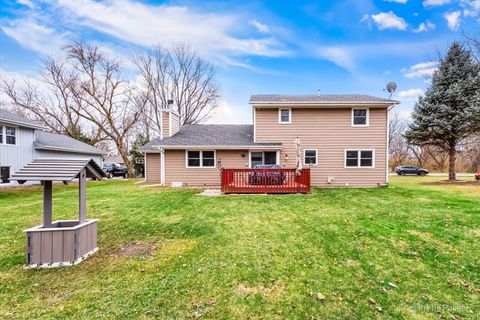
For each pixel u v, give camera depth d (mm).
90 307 2838
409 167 29031
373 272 3658
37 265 3799
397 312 2785
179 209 7664
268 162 14273
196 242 4852
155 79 29656
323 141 13812
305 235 5164
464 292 3168
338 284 3342
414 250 4402
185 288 3229
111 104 26281
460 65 15273
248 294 3107
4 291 3170
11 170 14234
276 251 4379
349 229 5508
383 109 13602
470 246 4500
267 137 14078
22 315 2707
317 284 3338
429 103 15734
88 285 3301
